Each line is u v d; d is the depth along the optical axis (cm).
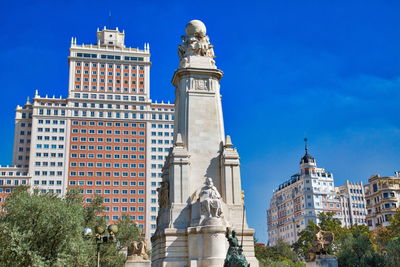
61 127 16862
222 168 5494
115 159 16912
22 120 17450
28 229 4250
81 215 4656
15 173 16462
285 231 19562
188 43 6200
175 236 5088
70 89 17238
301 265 8306
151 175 17000
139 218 16450
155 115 17712
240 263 3284
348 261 7775
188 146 5556
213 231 4944
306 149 19212
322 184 18675
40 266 3962
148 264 5341
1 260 4047
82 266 4550
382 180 14875
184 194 5312
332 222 11862
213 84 5912
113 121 17262
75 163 16588
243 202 5650
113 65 17862
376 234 11288
